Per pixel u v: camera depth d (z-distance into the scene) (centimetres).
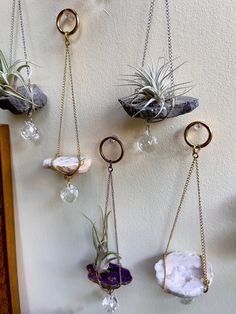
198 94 31
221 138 31
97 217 38
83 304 42
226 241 33
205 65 30
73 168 33
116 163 35
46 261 42
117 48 33
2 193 40
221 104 30
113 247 38
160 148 33
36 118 38
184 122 32
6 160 40
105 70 34
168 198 34
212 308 35
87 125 36
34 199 41
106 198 37
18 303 44
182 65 31
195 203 33
